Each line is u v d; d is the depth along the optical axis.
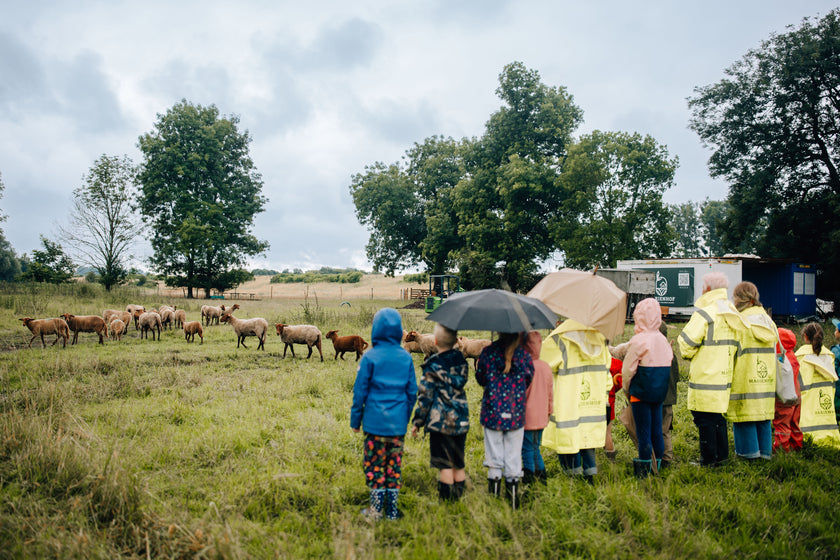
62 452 3.84
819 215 23.92
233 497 3.57
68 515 3.20
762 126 24.12
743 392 4.41
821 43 21.48
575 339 3.88
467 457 4.51
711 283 4.57
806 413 5.20
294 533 3.15
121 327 12.87
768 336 4.39
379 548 2.79
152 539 2.91
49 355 10.03
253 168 48.94
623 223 28.12
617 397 6.88
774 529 3.23
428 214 40.91
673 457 4.71
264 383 7.96
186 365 9.66
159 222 43.47
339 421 5.77
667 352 4.04
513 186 29.23
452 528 2.94
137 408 6.05
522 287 34.03
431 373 3.51
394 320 3.54
